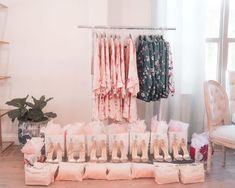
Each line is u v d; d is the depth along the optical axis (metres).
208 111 2.50
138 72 2.85
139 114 3.49
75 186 2.28
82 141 2.61
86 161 2.55
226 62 3.48
